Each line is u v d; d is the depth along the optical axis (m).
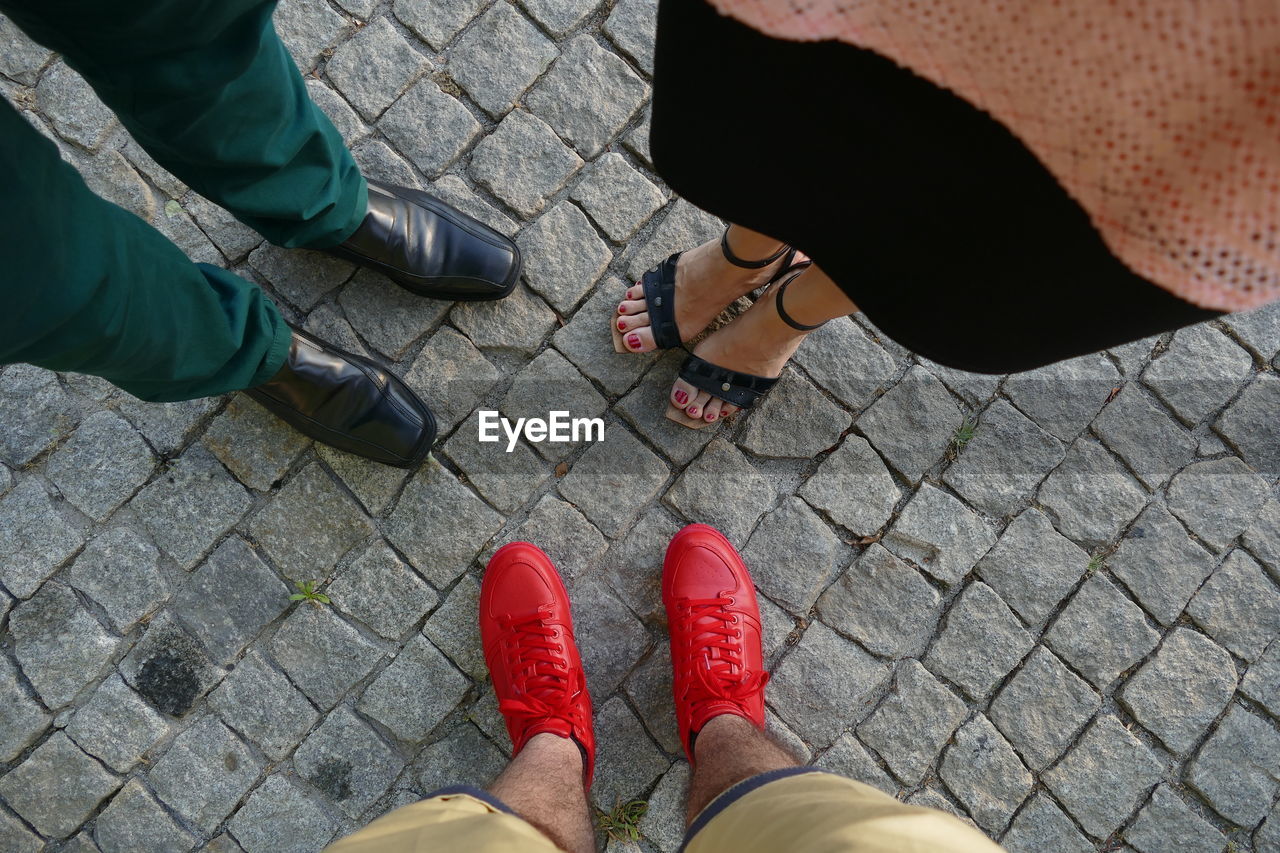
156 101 1.32
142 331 1.33
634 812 2.10
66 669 2.07
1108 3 0.69
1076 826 2.15
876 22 0.84
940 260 1.10
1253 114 0.70
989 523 2.25
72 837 2.04
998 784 2.17
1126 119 0.76
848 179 1.08
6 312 1.08
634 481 2.24
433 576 2.18
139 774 2.07
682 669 2.06
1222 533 2.24
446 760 2.12
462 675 2.15
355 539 2.17
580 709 2.02
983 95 0.84
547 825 1.57
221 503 2.15
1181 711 2.18
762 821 1.26
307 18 2.28
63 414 2.13
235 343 1.62
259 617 2.13
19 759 2.05
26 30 1.20
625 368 2.26
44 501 2.11
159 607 2.11
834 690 2.19
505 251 2.16
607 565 2.21
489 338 2.25
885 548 2.24
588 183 2.30
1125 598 2.22
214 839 2.06
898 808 1.15
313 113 1.62
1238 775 2.16
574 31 2.33
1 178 1.00
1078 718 2.19
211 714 2.10
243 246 2.21
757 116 1.07
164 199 2.21
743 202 1.28
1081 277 0.97
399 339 2.23
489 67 2.31
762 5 0.89
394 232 2.02
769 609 2.21
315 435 2.07
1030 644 2.21
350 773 2.10
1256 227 0.79
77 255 1.15
